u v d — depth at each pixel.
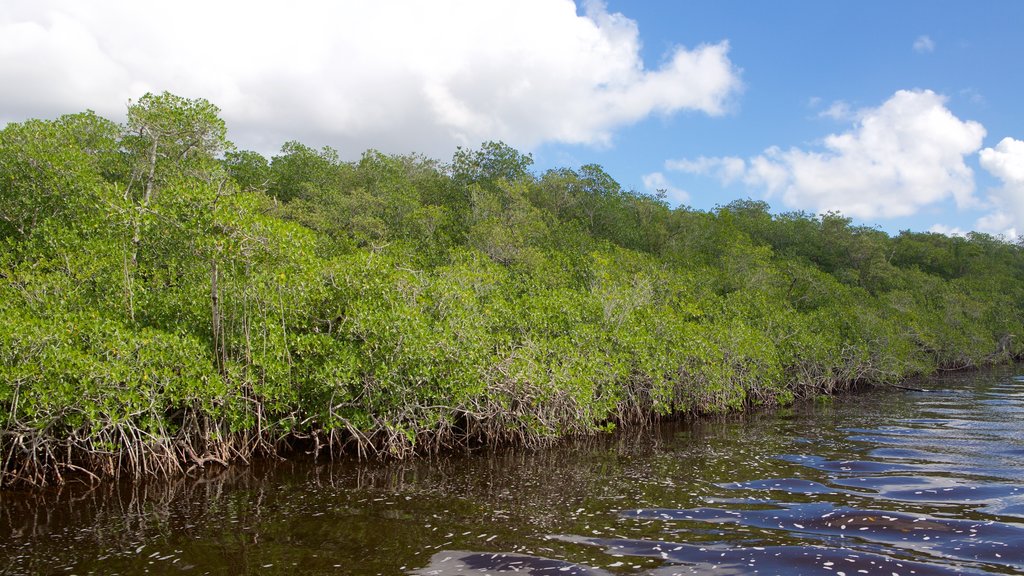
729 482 12.06
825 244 58.00
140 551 8.29
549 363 16.84
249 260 13.41
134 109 18.56
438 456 14.75
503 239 27.14
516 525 9.39
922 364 35.91
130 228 14.05
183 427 12.87
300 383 14.02
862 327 32.28
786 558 7.96
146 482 11.87
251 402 13.71
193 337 13.02
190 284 14.86
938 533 8.88
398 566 7.74
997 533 8.84
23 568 7.68
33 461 11.21
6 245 16.11
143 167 20.34
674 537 8.80
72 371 10.75
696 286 31.62
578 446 16.20
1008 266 74.62
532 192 42.62
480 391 14.68
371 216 27.92
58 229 15.74
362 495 11.16
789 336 27.77
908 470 12.79
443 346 14.55
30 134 16.73
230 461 13.45
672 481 12.20
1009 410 22.16
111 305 13.80
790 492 11.23
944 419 20.09
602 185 43.12
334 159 38.91
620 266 29.31
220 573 7.52
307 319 15.18
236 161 31.05
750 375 23.45
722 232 45.44
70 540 8.71
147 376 11.52
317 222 25.58
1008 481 11.77
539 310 19.06
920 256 66.94
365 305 14.93
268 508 10.30
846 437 17.08
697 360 21.30
